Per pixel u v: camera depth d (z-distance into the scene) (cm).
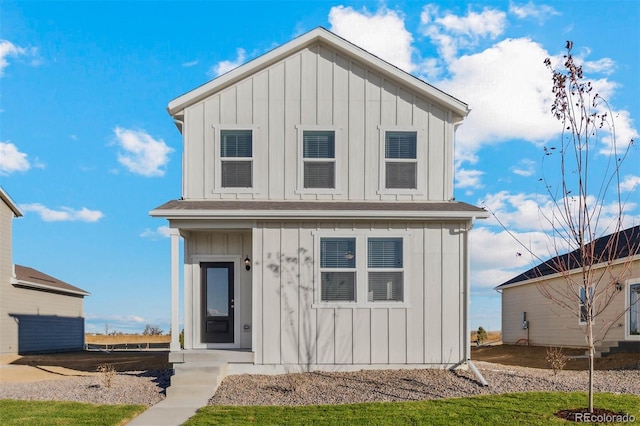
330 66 1308
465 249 1209
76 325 2884
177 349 1156
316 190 1282
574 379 1104
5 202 2127
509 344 2575
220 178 1282
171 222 1180
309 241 1200
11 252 2178
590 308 816
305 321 1179
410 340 1184
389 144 1303
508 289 2645
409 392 973
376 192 1286
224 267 1291
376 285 1201
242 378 1116
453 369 1174
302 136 1295
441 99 1291
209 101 1295
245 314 1276
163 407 920
